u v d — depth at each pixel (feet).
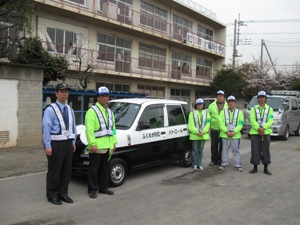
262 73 128.57
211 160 31.94
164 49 100.27
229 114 29.27
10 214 17.53
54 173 19.31
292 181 25.53
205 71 122.93
